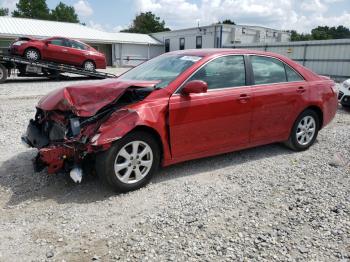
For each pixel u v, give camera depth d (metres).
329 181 4.42
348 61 20.95
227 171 4.70
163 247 2.94
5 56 14.85
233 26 34.94
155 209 3.60
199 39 37.56
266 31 37.28
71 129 3.82
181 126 4.18
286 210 3.62
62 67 16.31
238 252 2.89
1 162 4.87
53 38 16.78
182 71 4.36
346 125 7.87
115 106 3.93
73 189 4.02
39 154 3.70
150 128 3.94
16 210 3.53
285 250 2.92
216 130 4.51
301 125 5.57
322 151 5.70
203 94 4.34
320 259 2.81
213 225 3.30
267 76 5.10
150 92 4.07
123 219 3.39
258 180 4.42
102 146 3.58
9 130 6.59
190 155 4.38
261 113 4.92
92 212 3.52
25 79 17.45
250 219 3.43
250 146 5.02
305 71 5.66
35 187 4.07
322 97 5.68
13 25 34.00
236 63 4.78
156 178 4.39
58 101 3.97
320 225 3.32
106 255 2.83
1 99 10.23
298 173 4.68
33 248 2.92
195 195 3.94
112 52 39.66
